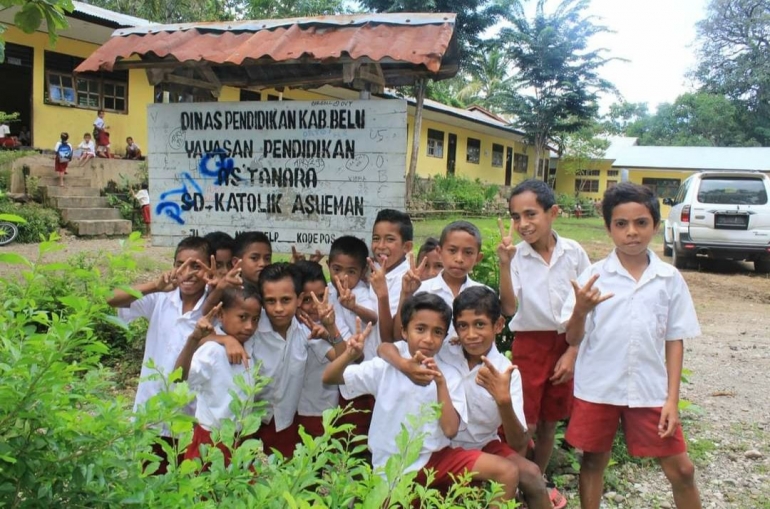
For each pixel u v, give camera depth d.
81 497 1.37
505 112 28.70
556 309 3.19
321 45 3.60
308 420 3.14
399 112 3.61
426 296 2.55
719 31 40.56
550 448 3.34
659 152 30.77
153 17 21.09
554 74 26.06
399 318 3.00
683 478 2.67
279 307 2.78
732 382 5.25
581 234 18.06
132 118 16.03
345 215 3.75
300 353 3.01
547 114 26.56
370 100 3.65
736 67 40.41
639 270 2.79
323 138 3.76
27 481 1.33
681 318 2.72
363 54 3.41
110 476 1.42
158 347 3.12
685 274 11.08
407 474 1.41
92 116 15.23
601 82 26.12
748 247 10.68
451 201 21.45
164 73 4.10
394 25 3.67
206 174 4.02
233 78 4.48
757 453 3.80
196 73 4.33
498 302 2.67
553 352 3.26
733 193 10.98
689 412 4.49
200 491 1.51
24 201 12.36
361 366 2.68
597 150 30.58
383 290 3.01
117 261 1.70
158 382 2.96
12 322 1.50
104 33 14.34
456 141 27.02
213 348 2.66
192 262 3.08
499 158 30.81
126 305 2.93
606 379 2.74
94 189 13.34
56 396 1.40
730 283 10.27
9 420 1.33
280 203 3.87
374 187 3.69
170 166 4.09
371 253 3.71
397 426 2.55
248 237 3.46
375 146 3.67
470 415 2.70
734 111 39.94
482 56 21.88
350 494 1.53
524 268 3.24
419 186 21.42
